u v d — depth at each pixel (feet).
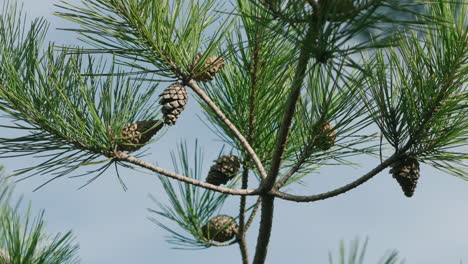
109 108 5.29
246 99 5.88
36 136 5.28
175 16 5.41
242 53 5.77
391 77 5.32
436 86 5.24
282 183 5.60
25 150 5.28
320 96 5.54
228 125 5.56
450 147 5.35
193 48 5.47
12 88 5.22
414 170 5.34
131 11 5.34
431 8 5.16
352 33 4.63
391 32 4.64
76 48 5.38
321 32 4.66
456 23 5.16
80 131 5.30
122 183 5.37
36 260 4.99
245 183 5.93
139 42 5.38
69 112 5.32
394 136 5.34
